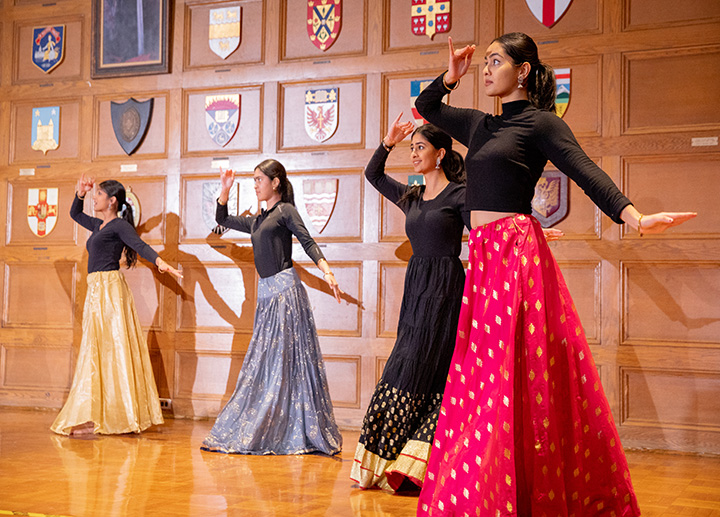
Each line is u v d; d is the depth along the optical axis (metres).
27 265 5.71
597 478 2.15
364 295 4.91
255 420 4.00
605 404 2.18
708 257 4.23
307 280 5.03
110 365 4.64
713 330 4.22
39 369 5.64
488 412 2.14
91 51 5.64
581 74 4.52
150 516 2.54
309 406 4.05
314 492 3.02
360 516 2.63
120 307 4.73
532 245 2.19
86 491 2.93
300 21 5.19
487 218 2.30
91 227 5.12
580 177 2.07
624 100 4.43
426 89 2.59
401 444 3.12
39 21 5.78
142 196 5.48
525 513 2.11
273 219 4.22
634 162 4.41
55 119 5.72
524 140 2.23
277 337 4.12
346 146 5.02
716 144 4.24
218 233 5.27
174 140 5.42
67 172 5.66
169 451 3.96
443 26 4.83
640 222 1.86
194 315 5.30
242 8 5.32
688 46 4.32
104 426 4.53
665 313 4.31
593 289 4.45
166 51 5.44
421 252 3.24
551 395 2.12
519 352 2.14
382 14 4.96
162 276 5.38
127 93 5.56
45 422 4.93
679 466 3.78
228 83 5.32
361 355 4.89
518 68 2.30
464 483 2.15
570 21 4.55
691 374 4.24
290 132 5.16
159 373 5.35
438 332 3.16
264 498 2.88
